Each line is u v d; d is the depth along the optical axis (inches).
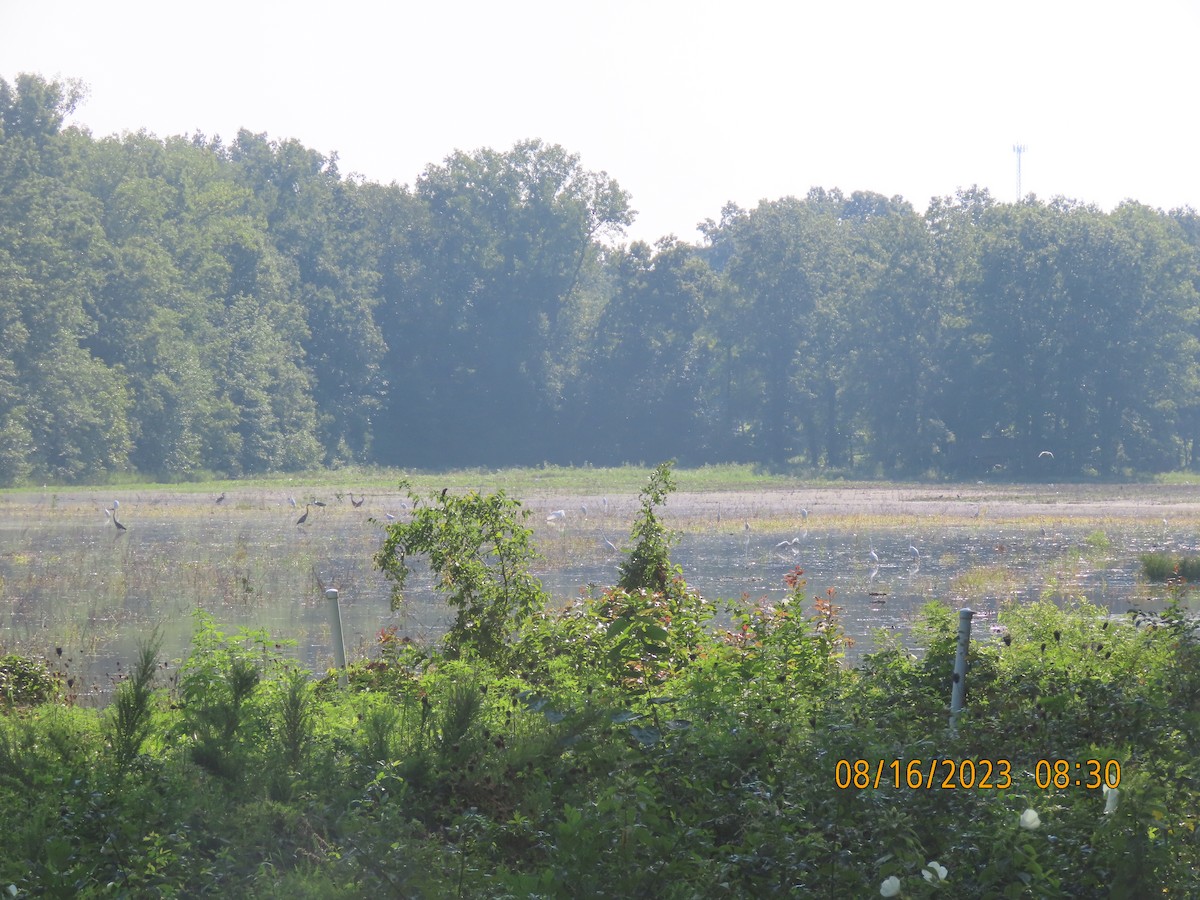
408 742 1261.1
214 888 959.0
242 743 1208.2
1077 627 1788.9
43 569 4352.9
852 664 2196.1
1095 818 1017.5
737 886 949.2
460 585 1796.3
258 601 3491.6
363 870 950.4
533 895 898.1
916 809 1026.1
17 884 944.3
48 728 1243.8
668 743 1221.1
